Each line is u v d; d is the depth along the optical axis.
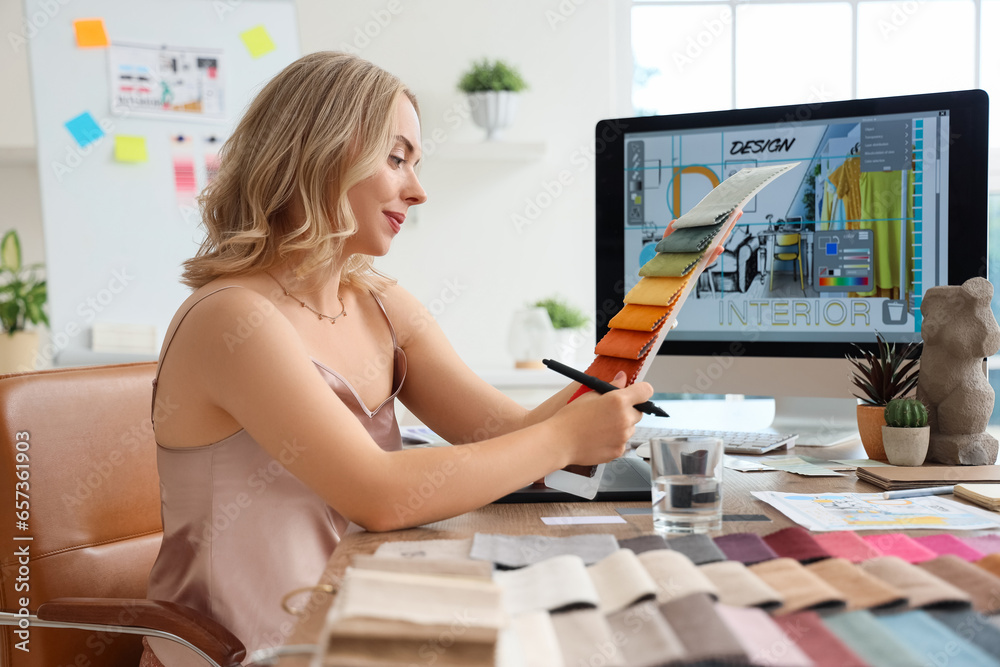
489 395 1.15
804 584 0.50
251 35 2.63
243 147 1.00
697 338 1.33
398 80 1.02
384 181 0.98
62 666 1.00
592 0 2.76
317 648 0.44
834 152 1.23
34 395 1.02
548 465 0.78
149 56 2.55
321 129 0.94
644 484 0.88
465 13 2.75
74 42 2.50
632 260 1.37
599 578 0.52
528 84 2.78
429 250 2.80
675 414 1.54
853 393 1.23
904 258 1.20
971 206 1.16
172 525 0.93
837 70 2.78
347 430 0.77
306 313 1.02
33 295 3.33
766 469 0.99
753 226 1.28
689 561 0.54
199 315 0.86
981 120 1.14
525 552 0.59
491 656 0.41
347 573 0.48
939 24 2.72
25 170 3.51
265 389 0.79
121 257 2.56
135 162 2.55
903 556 0.58
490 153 2.64
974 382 0.97
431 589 0.46
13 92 3.22
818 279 1.25
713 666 0.40
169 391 0.90
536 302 2.61
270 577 0.90
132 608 0.81
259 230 0.97
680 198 1.34
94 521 1.05
